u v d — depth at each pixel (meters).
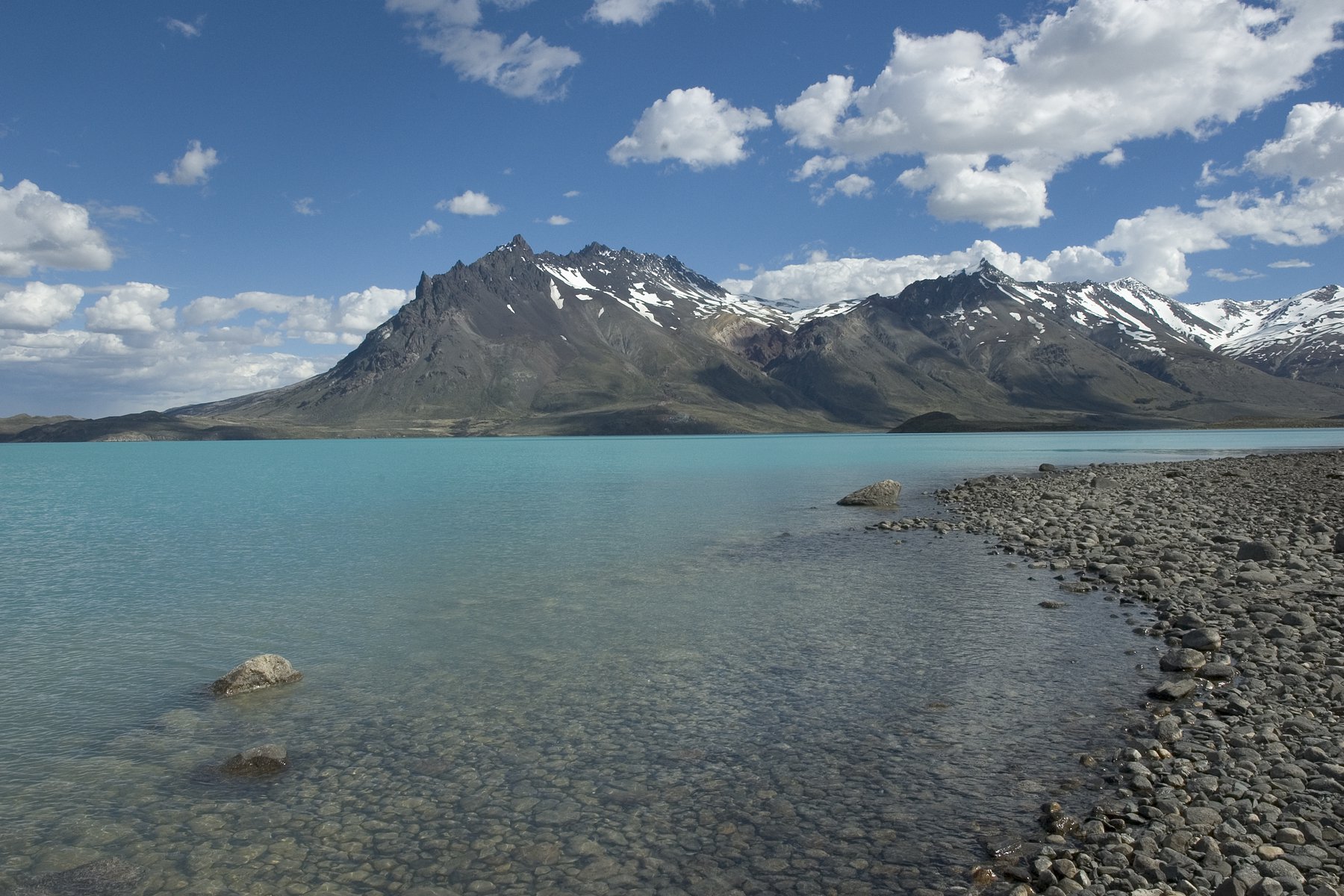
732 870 11.16
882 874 10.88
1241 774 12.91
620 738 15.87
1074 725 15.70
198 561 37.62
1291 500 49.66
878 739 15.45
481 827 12.52
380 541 43.44
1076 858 10.77
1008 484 71.12
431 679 19.70
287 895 10.71
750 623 24.64
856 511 56.59
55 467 159.12
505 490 81.25
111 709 17.94
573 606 27.39
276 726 16.84
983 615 24.81
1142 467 91.69
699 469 118.50
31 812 13.10
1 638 24.06
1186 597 25.58
